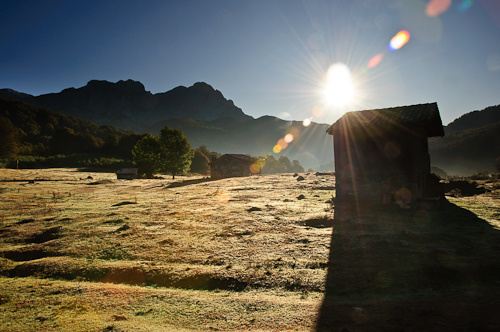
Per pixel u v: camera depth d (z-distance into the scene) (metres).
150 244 10.52
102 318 5.60
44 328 5.18
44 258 9.48
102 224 13.80
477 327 4.84
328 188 26.38
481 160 114.88
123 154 114.56
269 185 31.05
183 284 7.45
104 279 7.95
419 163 18.12
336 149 19.62
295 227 12.46
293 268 8.07
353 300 6.15
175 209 17.84
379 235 10.98
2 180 41.12
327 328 5.01
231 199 21.92
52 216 16.08
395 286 6.78
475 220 13.38
